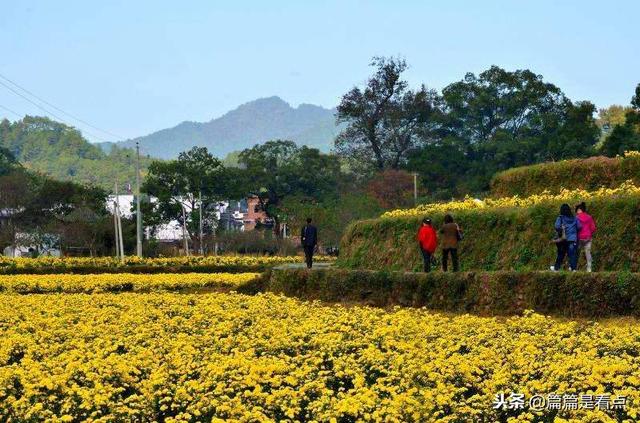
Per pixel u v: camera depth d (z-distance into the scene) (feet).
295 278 118.62
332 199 340.59
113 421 56.59
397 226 124.26
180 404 58.49
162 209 320.91
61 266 188.34
